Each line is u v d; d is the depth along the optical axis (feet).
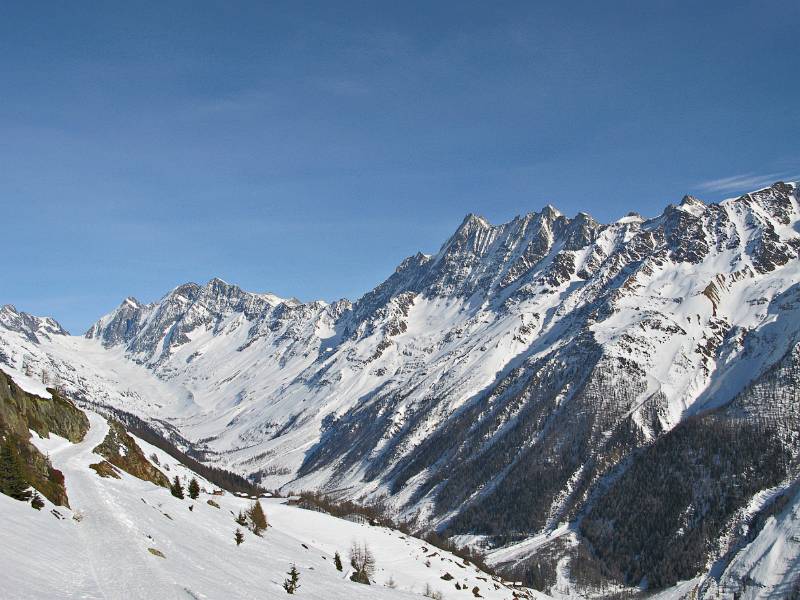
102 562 195.62
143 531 249.34
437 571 548.72
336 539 560.20
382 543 587.68
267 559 310.45
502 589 570.05
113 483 343.05
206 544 280.51
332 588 292.40
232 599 194.08
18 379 429.38
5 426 293.64
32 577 156.66
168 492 392.06
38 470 277.85
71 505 265.54
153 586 180.04
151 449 599.57
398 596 337.52
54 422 423.23
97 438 447.01
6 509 211.61
